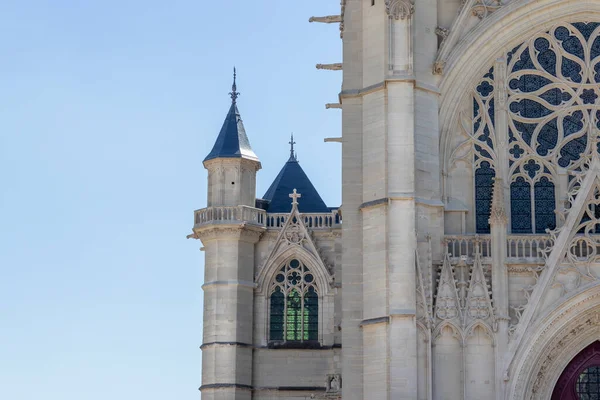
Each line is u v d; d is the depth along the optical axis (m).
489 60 74.75
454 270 70.69
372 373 69.38
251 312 109.44
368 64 73.00
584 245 71.19
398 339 68.75
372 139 71.94
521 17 74.69
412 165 70.88
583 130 74.12
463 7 74.25
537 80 74.94
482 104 74.44
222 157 111.31
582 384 71.88
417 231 70.31
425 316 69.12
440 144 73.44
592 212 71.31
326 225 110.75
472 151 74.12
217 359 107.81
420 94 72.25
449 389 68.88
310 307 109.44
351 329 71.25
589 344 71.50
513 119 74.62
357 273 71.69
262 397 108.00
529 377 69.44
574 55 75.00
